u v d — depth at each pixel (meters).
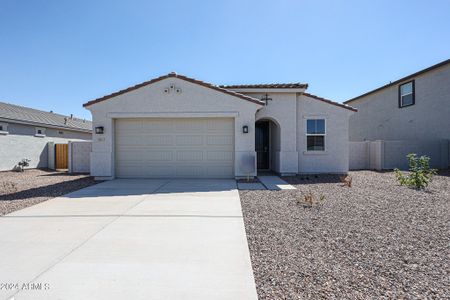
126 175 12.14
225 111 11.62
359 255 4.11
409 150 16.20
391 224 5.55
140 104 11.69
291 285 3.30
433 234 4.96
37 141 19.27
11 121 17.02
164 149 12.08
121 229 5.36
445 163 16.17
